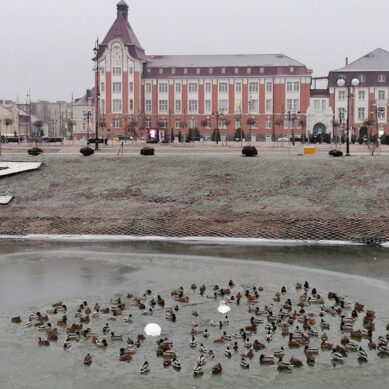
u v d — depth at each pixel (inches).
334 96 5137.8
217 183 1692.9
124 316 719.7
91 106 6067.9
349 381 542.0
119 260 1077.1
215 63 5334.6
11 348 619.2
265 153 2381.9
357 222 1346.0
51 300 803.4
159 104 5354.3
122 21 5398.6
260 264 1037.8
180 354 597.6
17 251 1165.1
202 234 1320.1
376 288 861.2
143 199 1598.2
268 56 5359.3
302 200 1517.0
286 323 680.4
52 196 1652.3
